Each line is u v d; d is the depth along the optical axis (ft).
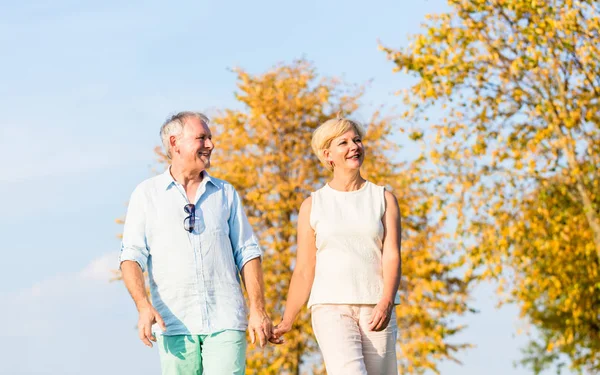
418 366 59.72
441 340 58.80
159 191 14.25
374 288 14.84
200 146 14.34
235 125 66.90
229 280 14.11
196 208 14.19
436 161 52.13
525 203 53.62
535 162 51.11
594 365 65.31
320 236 15.17
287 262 62.08
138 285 13.57
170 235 13.97
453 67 51.19
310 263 15.76
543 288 55.11
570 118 50.29
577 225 54.70
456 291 61.52
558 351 72.69
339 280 14.78
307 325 60.59
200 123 14.52
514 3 50.01
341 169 15.58
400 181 55.01
